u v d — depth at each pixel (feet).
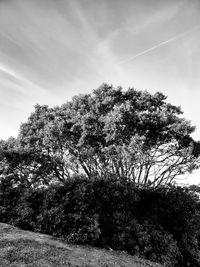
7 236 28.81
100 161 50.70
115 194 38.81
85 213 35.86
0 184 44.11
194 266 40.96
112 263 27.37
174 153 51.19
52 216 35.32
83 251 29.63
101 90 56.18
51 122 52.90
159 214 44.60
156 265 31.76
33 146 55.83
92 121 48.75
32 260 23.16
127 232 36.52
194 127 46.91
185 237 43.42
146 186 50.24
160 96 54.54
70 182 39.17
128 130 46.65
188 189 50.80
